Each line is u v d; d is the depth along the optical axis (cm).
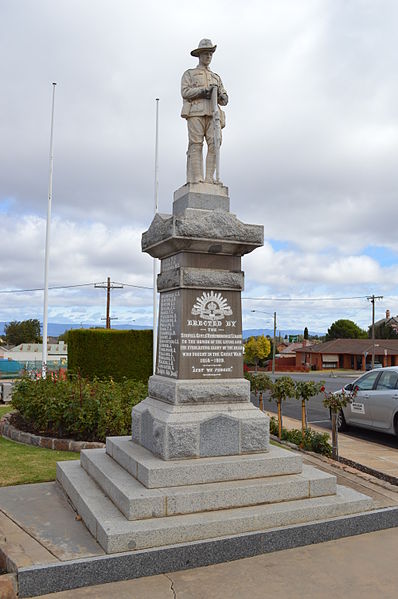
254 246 666
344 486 634
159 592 432
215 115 695
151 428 614
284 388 1029
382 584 448
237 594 430
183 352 630
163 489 531
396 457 945
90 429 944
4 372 3256
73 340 1764
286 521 532
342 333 8638
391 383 1162
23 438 985
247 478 574
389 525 574
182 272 639
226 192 694
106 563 451
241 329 663
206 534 496
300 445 972
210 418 593
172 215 689
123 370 1772
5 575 428
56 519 560
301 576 462
